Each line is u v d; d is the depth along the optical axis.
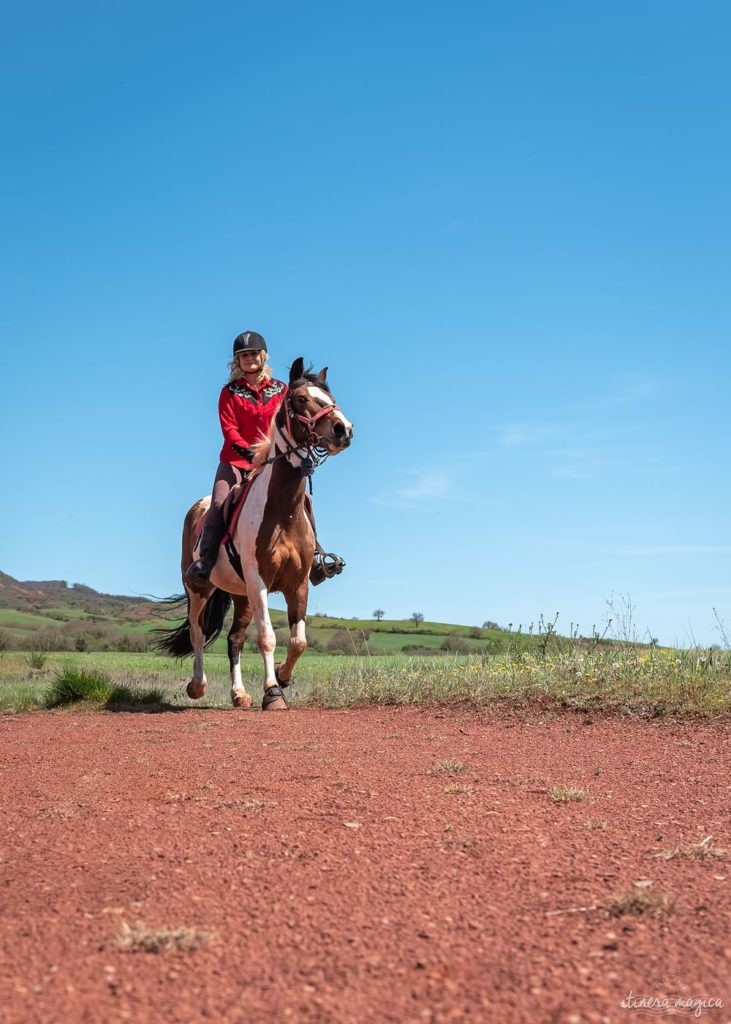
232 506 9.66
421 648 29.98
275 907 2.83
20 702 10.78
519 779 5.04
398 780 5.01
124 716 9.40
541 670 9.41
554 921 2.66
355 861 3.33
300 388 9.10
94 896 2.98
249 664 21.39
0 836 3.93
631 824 3.91
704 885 3.00
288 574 9.48
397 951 2.45
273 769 5.44
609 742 6.63
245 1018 2.08
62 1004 2.15
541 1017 2.05
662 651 9.56
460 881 3.08
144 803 4.52
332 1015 2.09
